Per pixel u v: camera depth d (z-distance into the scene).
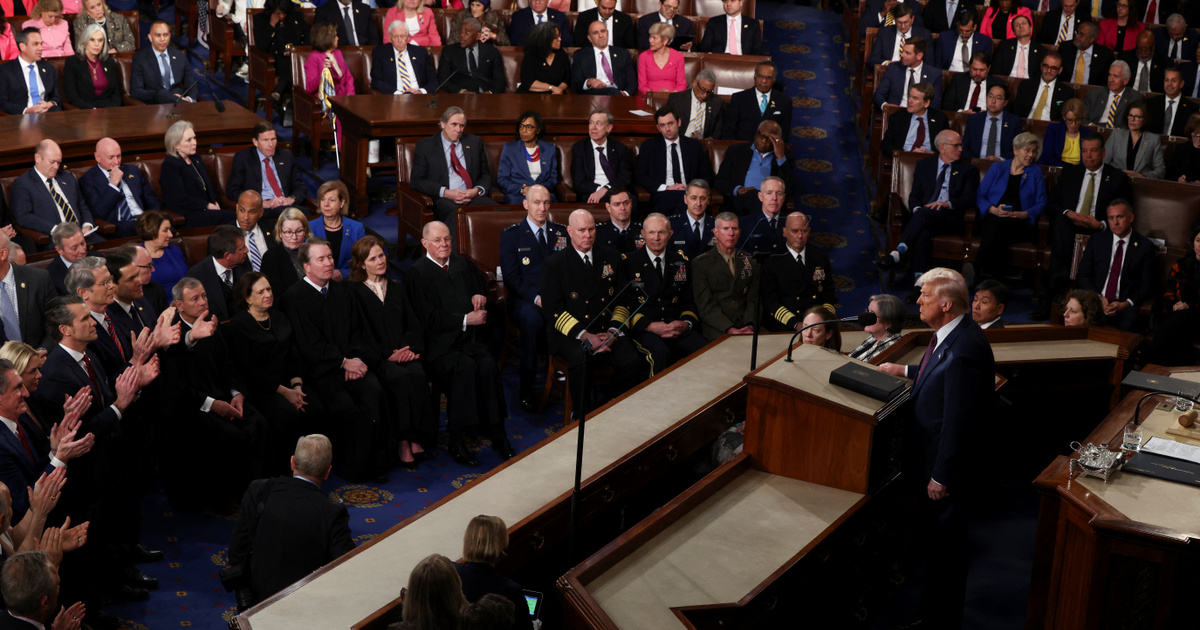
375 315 7.25
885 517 5.22
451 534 4.65
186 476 6.40
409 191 9.62
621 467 5.21
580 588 4.14
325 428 6.94
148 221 7.55
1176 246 9.38
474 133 10.45
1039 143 9.83
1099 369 7.04
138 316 6.48
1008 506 6.73
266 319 6.80
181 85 11.52
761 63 10.89
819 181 11.68
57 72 10.92
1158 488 4.69
